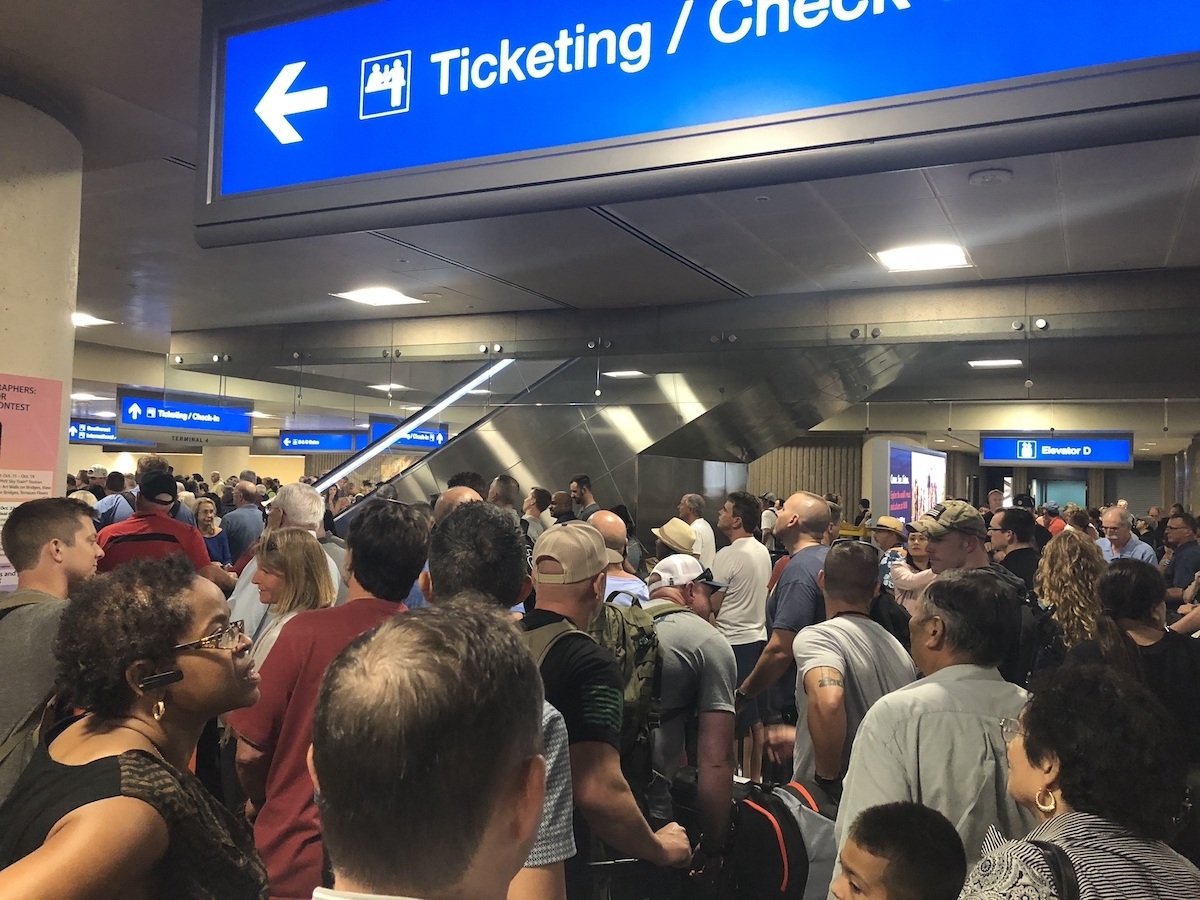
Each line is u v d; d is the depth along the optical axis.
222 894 1.45
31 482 4.06
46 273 4.21
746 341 10.02
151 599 1.57
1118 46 1.90
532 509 7.82
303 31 2.84
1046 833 1.46
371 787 0.79
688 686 2.78
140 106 4.47
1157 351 8.79
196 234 2.94
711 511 11.23
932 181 5.96
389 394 12.04
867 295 9.45
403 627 0.88
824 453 13.95
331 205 2.73
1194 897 1.33
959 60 2.03
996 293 8.88
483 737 0.82
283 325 12.80
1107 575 3.14
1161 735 1.45
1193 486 12.60
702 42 2.29
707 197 6.43
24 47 3.88
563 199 2.43
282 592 3.18
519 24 2.52
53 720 1.70
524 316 11.29
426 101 2.63
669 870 2.38
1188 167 5.55
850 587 2.98
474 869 0.82
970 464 12.69
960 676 2.06
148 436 13.08
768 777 4.27
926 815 1.64
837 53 2.15
